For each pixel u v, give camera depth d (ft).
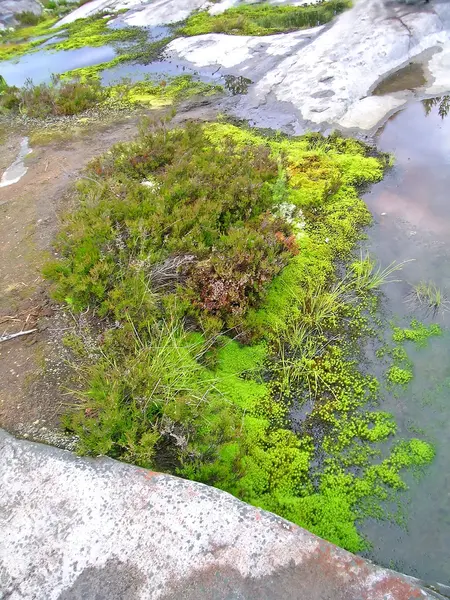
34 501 3.18
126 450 3.49
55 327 4.55
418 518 3.39
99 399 3.61
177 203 5.53
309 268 5.37
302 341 4.68
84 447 3.39
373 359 4.46
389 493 3.54
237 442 3.77
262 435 3.92
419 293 4.99
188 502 3.08
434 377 4.24
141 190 5.89
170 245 4.97
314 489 3.62
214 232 5.19
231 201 5.64
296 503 3.50
